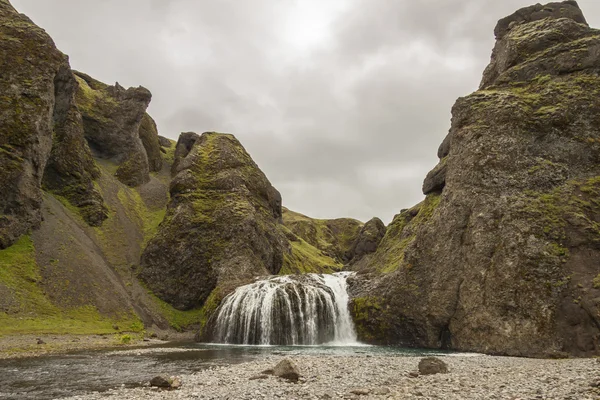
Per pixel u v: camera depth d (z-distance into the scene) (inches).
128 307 2778.1
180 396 767.7
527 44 2413.9
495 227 1868.8
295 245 5861.2
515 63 2423.7
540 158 1968.5
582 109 2014.0
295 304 2438.5
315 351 1801.2
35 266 2559.1
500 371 1026.7
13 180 2672.2
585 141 1952.5
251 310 2444.6
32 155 2837.1
